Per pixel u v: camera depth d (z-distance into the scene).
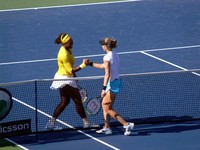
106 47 33.94
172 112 37.28
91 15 56.53
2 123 34.00
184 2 60.19
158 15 56.47
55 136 34.88
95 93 39.22
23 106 37.50
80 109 35.09
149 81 41.34
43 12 57.38
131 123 34.69
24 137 34.78
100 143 33.88
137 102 38.38
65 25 53.97
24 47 49.00
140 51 48.00
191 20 55.19
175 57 46.69
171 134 34.94
